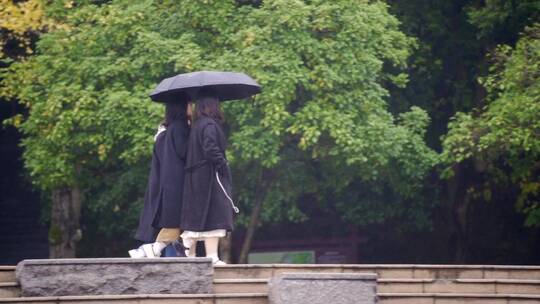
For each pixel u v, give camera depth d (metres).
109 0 65.69
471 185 79.06
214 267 39.12
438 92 77.12
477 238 81.69
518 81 59.72
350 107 59.16
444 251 83.38
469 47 74.88
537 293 40.97
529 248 83.00
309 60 58.66
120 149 61.22
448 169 63.88
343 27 59.38
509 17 69.81
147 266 37.28
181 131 39.47
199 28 59.84
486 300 39.91
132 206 70.31
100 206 71.31
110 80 59.66
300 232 79.94
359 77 59.12
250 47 56.91
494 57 64.12
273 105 56.34
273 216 67.56
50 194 78.69
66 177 61.62
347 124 57.50
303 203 79.25
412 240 84.25
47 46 60.75
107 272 36.97
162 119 56.47
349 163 58.25
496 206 81.44
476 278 42.06
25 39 63.59
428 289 41.06
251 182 64.69
